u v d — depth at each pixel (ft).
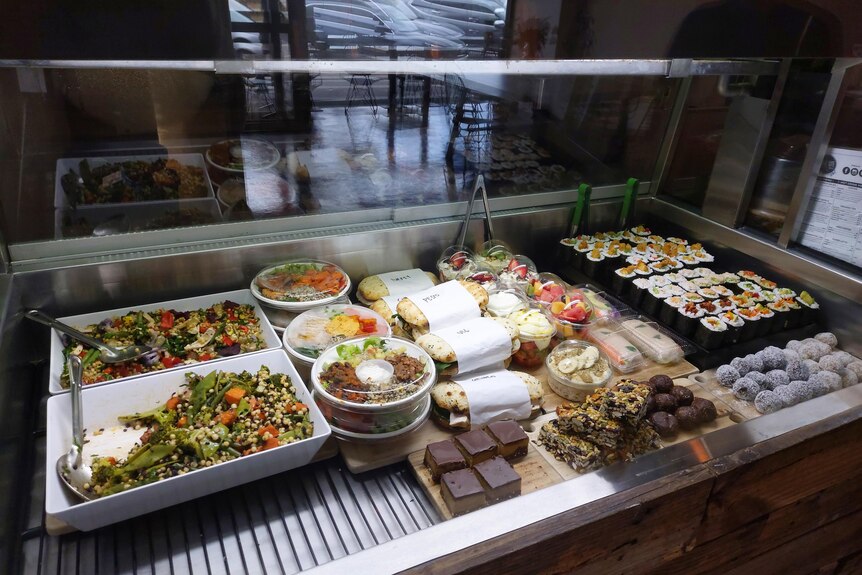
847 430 4.12
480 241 5.86
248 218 4.96
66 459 3.21
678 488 3.44
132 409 3.80
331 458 3.78
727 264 6.25
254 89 4.45
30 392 4.04
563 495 3.30
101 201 4.40
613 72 4.69
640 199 6.82
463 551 2.92
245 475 3.33
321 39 3.24
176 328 4.47
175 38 2.90
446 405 3.96
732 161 6.04
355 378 3.86
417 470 3.63
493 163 5.78
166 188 4.57
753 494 3.90
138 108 4.21
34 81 3.82
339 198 5.21
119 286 4.52
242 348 4.39
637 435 3.89
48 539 3.10
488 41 3.42
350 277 5.37
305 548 3.15
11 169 4.00
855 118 5.04
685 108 6.37
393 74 4.82
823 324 5.40
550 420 4.14
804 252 5.59
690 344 5.10
